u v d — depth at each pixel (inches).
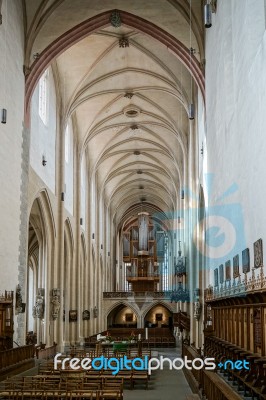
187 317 1261.1
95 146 1526.8
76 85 1122.0
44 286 1048.8
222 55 601.6
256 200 427.5
